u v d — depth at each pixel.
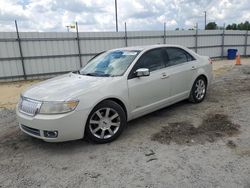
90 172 3.13
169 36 19.70
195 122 4.69
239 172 2.95
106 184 2.86
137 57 4.59
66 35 15.34
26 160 3.55
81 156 3.58
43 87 4.11
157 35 19.02
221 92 7.14
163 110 5.56
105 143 3.97
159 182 2.83
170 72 5.04
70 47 15.61
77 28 15.56
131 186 2.79
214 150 3.53
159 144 3.82
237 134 4.04
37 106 3.62
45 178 3.06
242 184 2.72
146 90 4.54
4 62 13.90
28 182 2.99
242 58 23.92
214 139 3.89
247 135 3.98
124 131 4.44
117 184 2.84
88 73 4.74
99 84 3.96
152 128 4.51
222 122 4.59
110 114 4.03
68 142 4.07
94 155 3.59
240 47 24.75
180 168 3.10
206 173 2.96
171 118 5.00
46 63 15.05
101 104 3.86
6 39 13.71
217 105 5.77
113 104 3.99
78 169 3.23
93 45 16.38
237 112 5.17
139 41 18.22
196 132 4.20
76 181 2.96
